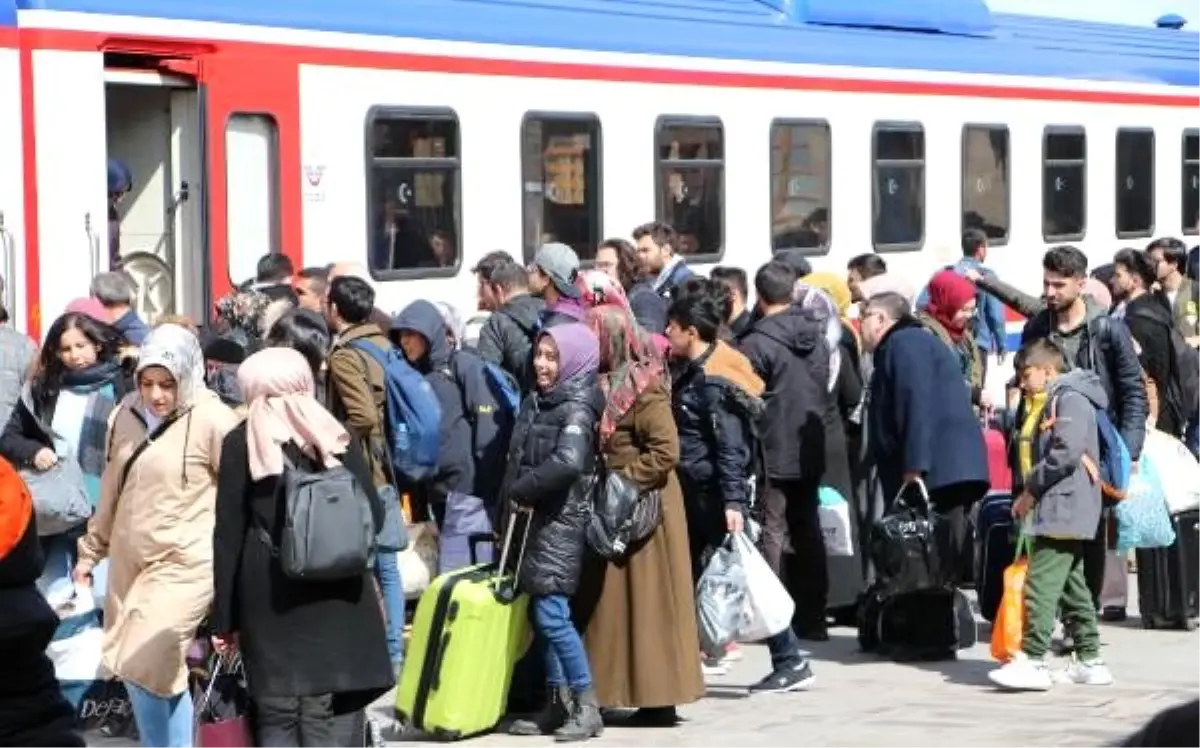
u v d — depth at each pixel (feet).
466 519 55.42
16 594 29.27
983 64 104.32
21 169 61.82
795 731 47.39
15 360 50.52
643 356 45.73
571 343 45.16
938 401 54.54
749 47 89.30
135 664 40.06
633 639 46.52
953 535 55.16
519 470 45.50
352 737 38.52
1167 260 78.48
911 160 99.40
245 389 37.24
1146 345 66.18
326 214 70.54
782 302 56.90
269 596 37.06
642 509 45.98
